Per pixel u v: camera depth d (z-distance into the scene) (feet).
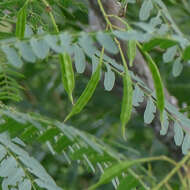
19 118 3.20
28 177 3.37
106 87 3.62
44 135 3.35
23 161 3.39
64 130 3.22
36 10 3.96
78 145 3.49
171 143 4.88
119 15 4.02
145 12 3.79
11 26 4.10
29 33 3.76
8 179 3.35
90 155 3.39
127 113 3.42
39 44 3.07
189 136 3.69
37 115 3.26
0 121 3.36
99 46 4.16
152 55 5.04
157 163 5.93
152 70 3.38
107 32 3.15
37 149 5.33
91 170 3.58
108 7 4.13
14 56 3.08
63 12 4.35
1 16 4.02
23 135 3.41
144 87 3.74
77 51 3.37
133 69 4.59
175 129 3.69
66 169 5.94
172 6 5.74
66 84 3.47
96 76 3.43
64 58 3.45
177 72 3.49
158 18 3.78
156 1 3.83
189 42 3.20
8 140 3.43
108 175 3.05
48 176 3.41
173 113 3.72
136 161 3.07
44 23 4.20
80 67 3.37
